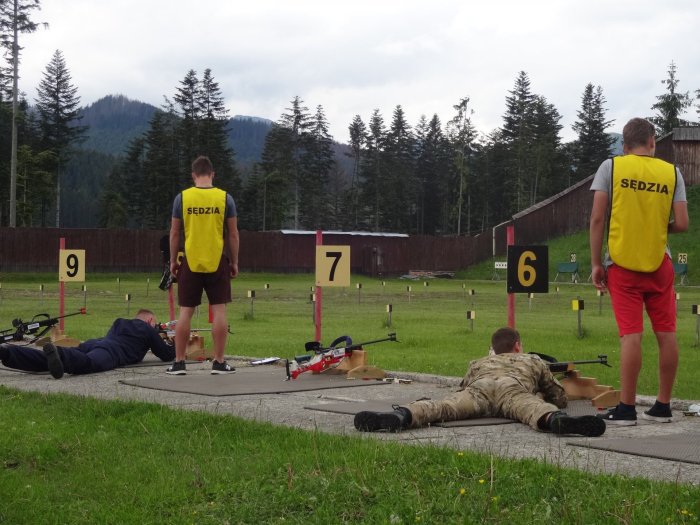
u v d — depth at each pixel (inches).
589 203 2711.6
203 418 263.0
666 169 273.0
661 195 270.2
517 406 263.3
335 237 2723.9
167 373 406.3
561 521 159.3
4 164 3663.9
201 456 219.0
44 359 395.2
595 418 241.9
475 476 187.0
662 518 157.8
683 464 208.1
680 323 973.2
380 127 4729.3
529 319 992.2
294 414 288.2
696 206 2596.0
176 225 409.1
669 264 275.4
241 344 601.0
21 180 3651.6
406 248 2785.4
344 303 1354.6
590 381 327.9
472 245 2859.3
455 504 168.6
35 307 1107.9
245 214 4301.2
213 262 403.9
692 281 2174.0
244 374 402.6
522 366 280.2
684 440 238.7
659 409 279.7
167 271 498.9
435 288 2020.2
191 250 402.6
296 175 4712.1
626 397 275.3
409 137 4950.8
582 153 4581.7
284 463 204.5
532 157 4315.9
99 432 249.0
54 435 242.8
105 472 207.9
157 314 986.1
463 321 935.0
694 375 456.1
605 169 275.4
